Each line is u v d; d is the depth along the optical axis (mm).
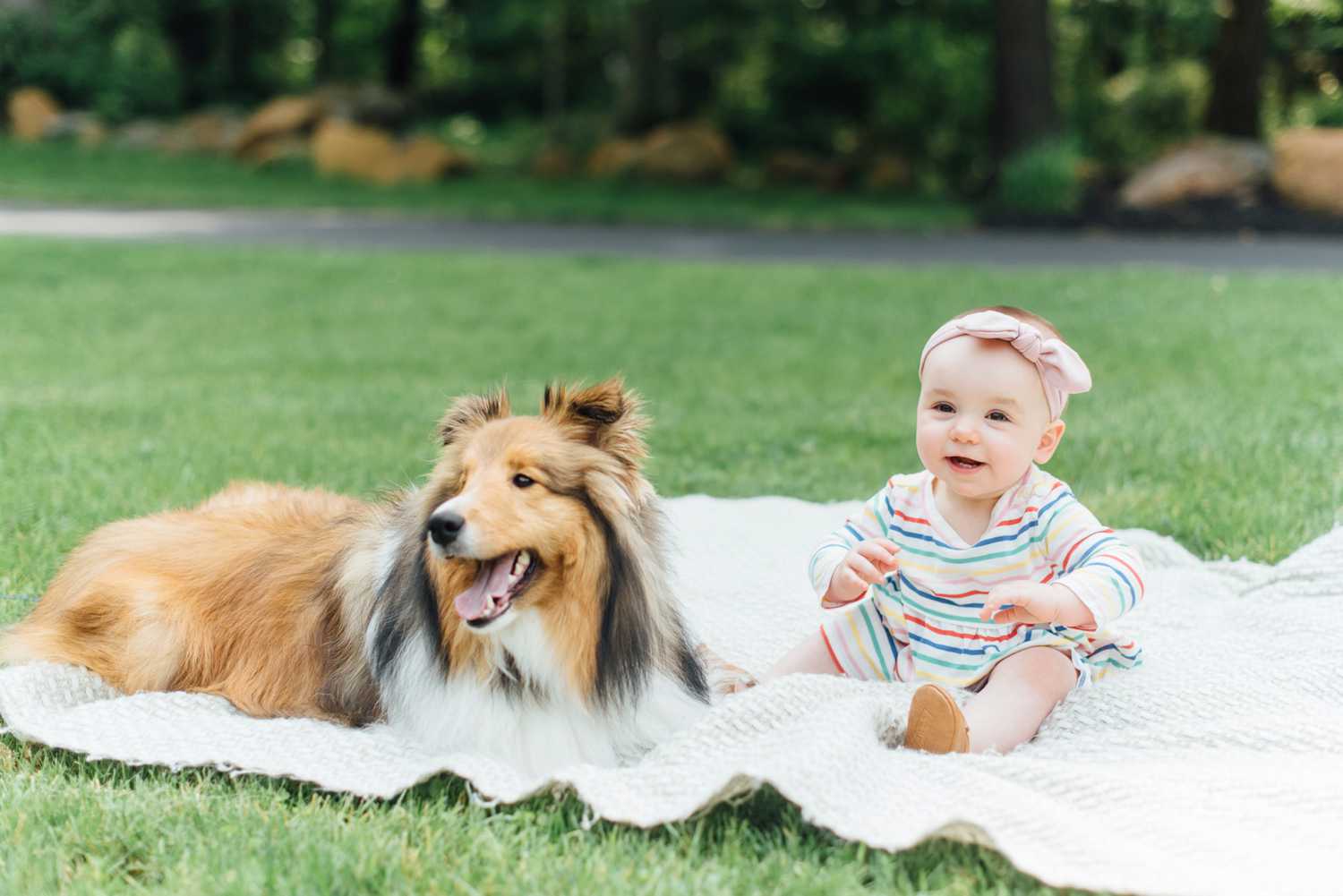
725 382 9875
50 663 3871
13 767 3500
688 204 25703
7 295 13219
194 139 30672
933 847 2963
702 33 31500
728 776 3031
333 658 3852
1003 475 3637
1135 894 2689
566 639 3393
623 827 3096
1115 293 13695
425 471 6852
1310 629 4340
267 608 3963
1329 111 28281
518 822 3137
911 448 7617
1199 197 21672
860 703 3393
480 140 38562
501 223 22969
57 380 9352
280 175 28078
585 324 12672
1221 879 2719
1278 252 17891
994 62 23906
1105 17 29516
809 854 2986
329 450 7320
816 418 8484
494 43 39062
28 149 29031
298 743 3518
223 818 3154
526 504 3270
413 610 3525
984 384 3611
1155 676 3838
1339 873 2756
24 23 32125
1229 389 8844
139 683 3951
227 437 7602
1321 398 8375
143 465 6789
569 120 32875
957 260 17703
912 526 3842
